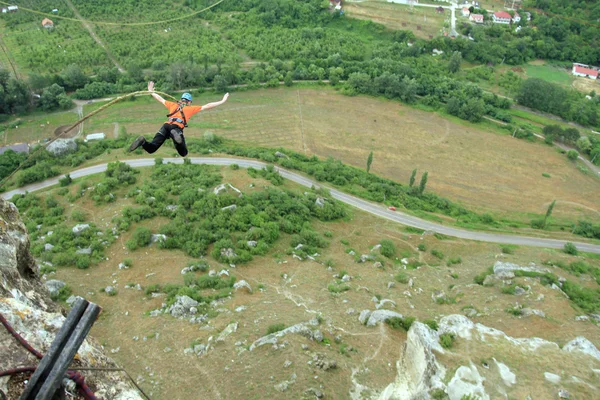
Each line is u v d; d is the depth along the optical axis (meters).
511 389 21.64
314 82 120.31
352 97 116.56
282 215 66.81
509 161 99.56
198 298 43.81
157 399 31.55
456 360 23.11
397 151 99.19
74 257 51.75
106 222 61.25
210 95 112.44
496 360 23.06
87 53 116.44
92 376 8.51
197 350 35.72
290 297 46.56
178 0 143.25
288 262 56.00
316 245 62.22
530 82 116.88
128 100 106.75
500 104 117.00
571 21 144.50
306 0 145.88
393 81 114.62
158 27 131.25
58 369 6.50
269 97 113.69
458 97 114.50
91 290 46.47
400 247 66.62
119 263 52.38
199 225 59.31
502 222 81.44
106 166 81.31
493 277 53.19
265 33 133.88
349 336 38.69
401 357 25.52
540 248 71.81
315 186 80.62
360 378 33.25
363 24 142.38
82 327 6.70
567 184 94.62
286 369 33.12
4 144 90.38
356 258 59.62
